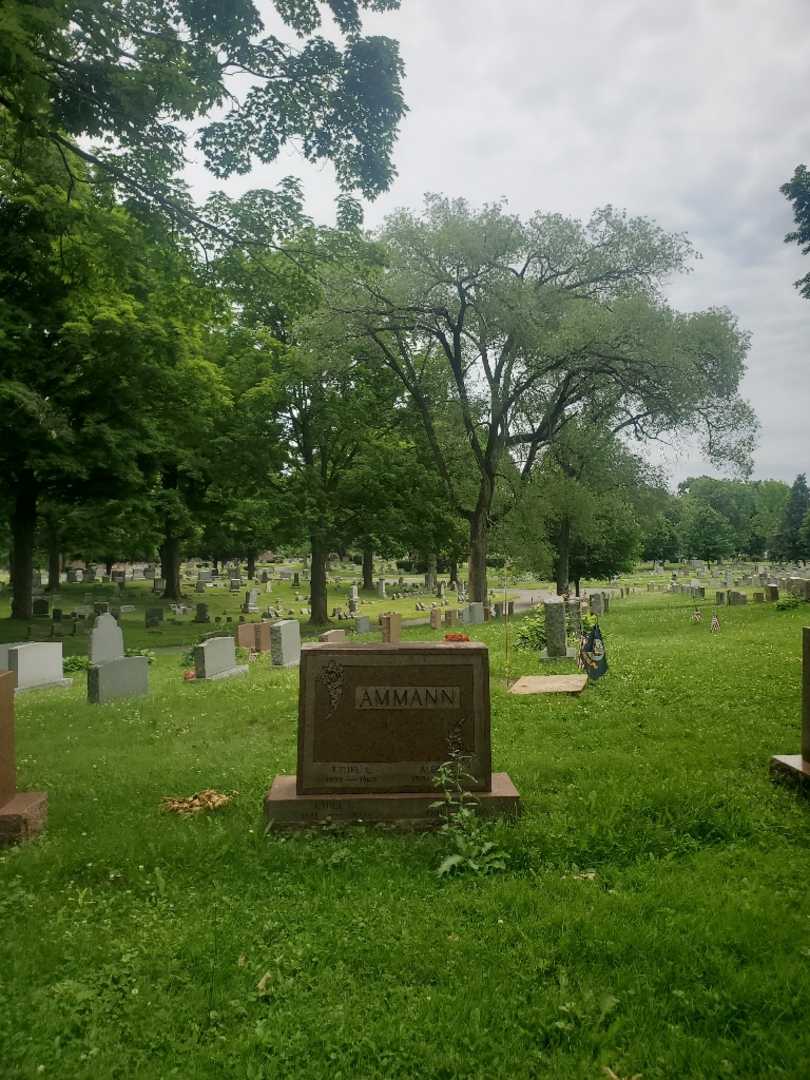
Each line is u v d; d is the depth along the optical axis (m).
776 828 6.50
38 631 34.88
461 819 6.64
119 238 15.38
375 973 4.53
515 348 31.66
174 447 37.47
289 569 81.12
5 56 9.84
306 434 40.81
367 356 36.72
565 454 39.19
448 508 41.47
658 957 4.50
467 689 7.21
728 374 33.50
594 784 7.81
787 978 4.20
